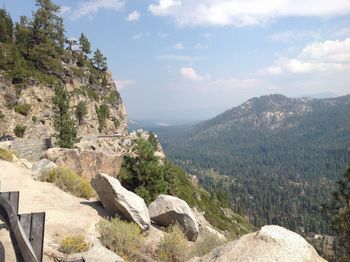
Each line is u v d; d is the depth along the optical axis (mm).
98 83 102625
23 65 71062
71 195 16984
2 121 57938
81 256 8531
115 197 14445
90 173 28391
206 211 66062
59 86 49344
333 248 17188
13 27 86062
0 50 67812
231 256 6582
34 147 33438
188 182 83438
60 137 43250
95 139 62844
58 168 18984
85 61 106875
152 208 16734
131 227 12492
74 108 81625
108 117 99062
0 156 21859
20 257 5422
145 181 28953
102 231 11508
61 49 96312
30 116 64250
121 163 30391
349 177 16422
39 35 83625
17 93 64250
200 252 13031
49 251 8516
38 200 14344
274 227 6980
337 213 16578
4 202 6137
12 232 5680
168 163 46938
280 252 6258
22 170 19484
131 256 11164
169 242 12234
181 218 15898
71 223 12102
